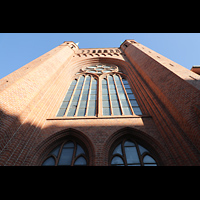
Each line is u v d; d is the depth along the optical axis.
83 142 6.57
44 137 6.54
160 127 6.88
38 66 9.46
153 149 6.39
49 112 8.42
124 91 11.69
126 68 15.52
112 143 6.48
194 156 4.92
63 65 13.67
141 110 9.14
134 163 5.86
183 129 5.89
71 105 9.98
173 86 7.18
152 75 9.58
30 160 5.50
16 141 5.39
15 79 7.42
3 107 5.50
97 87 12.71
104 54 18.98
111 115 8.63
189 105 5.83
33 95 7.46
